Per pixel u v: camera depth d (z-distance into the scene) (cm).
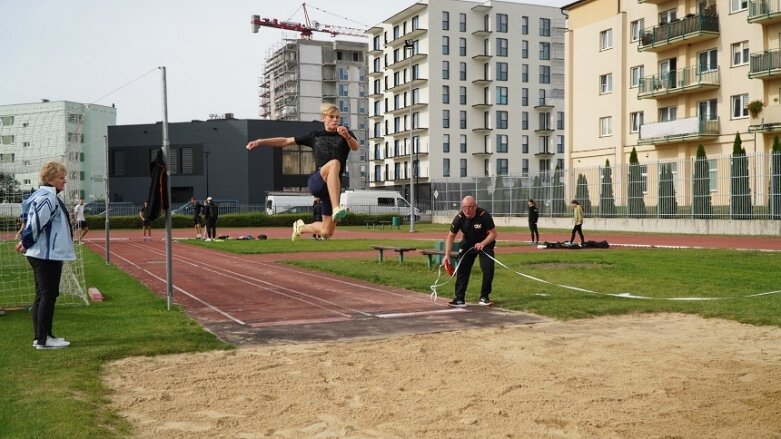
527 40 7862
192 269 1806
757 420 507
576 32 5112
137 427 504
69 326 906
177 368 689
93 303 1129
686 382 618
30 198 766
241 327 928
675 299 1129
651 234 3469
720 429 489
